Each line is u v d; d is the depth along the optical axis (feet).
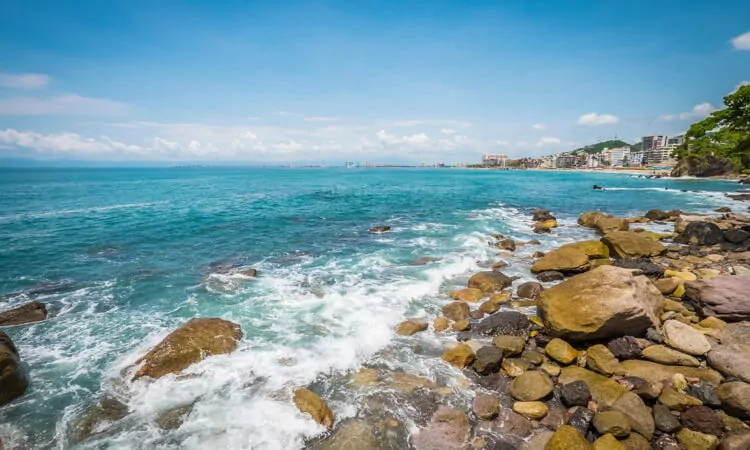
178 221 85.46
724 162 244.83
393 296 39.22
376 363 26.89
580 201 135.54
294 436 19.66
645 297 29.89
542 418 20.86
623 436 18.63
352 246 62.28
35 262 51.60
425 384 24.13
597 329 27.32
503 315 32.71
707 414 19.58
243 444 19.19
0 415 21.44
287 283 43.50
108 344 29.53
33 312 34.40
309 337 30.19
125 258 53.98
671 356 24.47
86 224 80.59
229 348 27.96
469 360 26.43
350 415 21.38
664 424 19.15
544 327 30.91
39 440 19.77
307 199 138.21
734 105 229.25
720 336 26.50
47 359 27.22
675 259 50.52
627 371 23.95
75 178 303.07
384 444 19.13
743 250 53.21
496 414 21.08
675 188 188.03
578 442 17.80
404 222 86.99
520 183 255.70
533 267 47.73
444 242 64.95
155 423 20.83
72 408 22.03
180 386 23.84
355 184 238.68
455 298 39.01
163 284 43.14
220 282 43.78
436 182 269.64
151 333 31.40
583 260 45.47
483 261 53.11
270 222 85.20
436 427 20.15
